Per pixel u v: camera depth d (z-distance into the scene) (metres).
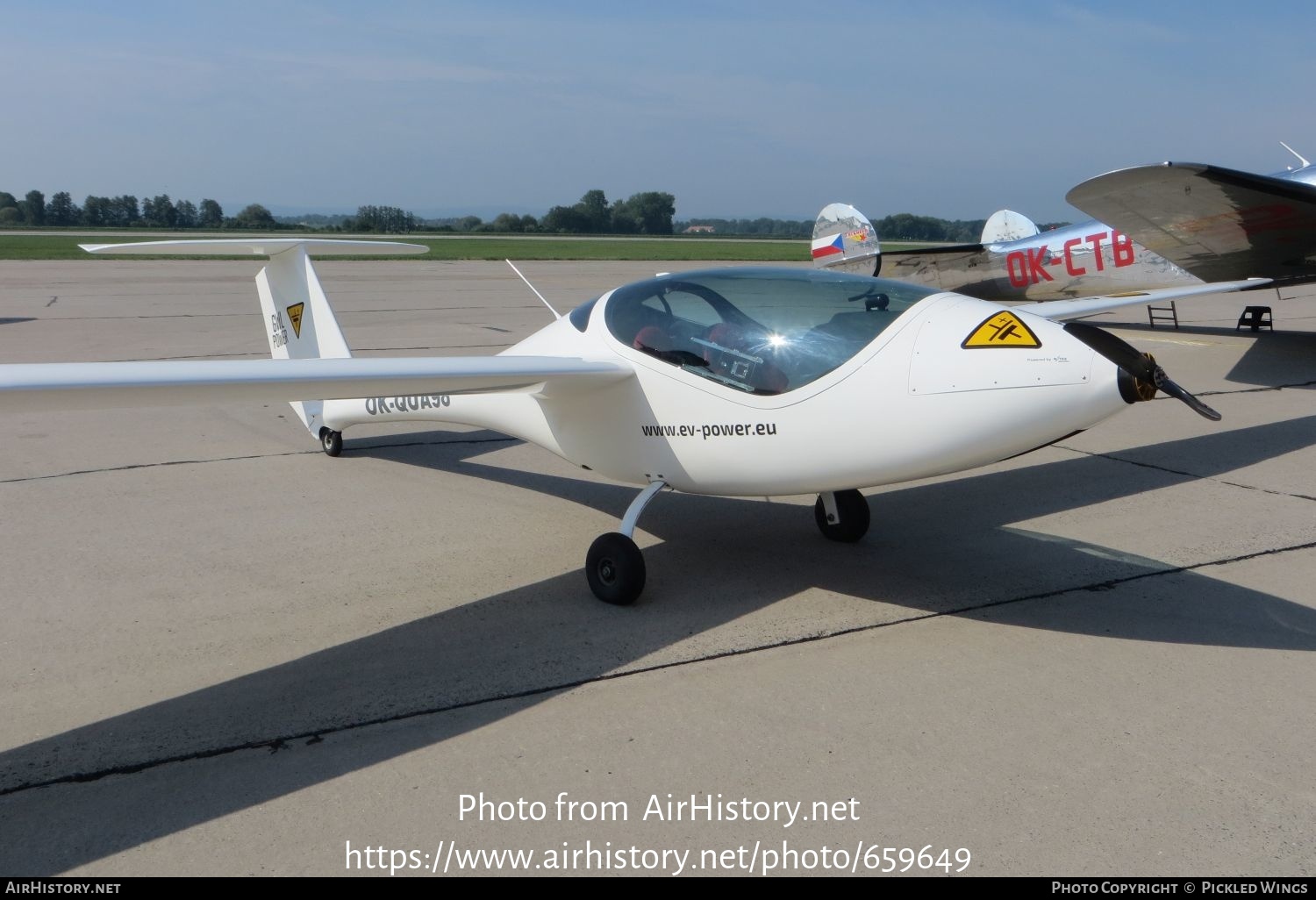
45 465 6.51
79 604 4.08
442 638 3.76
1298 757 2.87
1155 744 2.94
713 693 3.30
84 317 15.43
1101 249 13.07
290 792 2.71
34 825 2.55
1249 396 8.81
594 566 4.11
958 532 5.05
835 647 3.65
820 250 16.31
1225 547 4.78
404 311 16.94
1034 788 2.71
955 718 3.12
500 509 5.54
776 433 3.75
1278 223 9.61
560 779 2.78
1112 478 6.14
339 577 4.43
